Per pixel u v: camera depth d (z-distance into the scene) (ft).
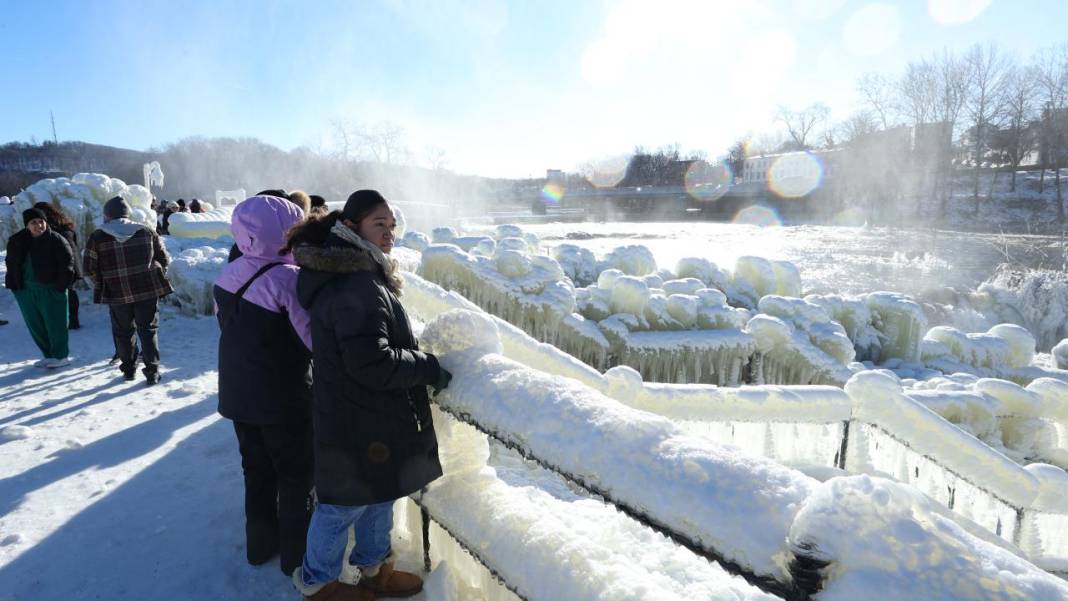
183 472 11.73
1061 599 3.31
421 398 6.81
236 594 8.04
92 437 13.55
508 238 27.58
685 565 8.52
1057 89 172.24
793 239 134.82
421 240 29.35
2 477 11.45
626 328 20.65
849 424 11.99
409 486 6.66
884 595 3.40
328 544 6.82
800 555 3.62
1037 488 10.86
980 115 177.47
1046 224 157.38
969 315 55.06
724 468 4.39
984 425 17.06
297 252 6.57
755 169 302.04
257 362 7.93
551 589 5.76
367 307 6.19
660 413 11.18
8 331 25.53
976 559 3.50
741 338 21.08
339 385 6.36
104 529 9.61
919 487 12.60
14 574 8.45
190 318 27.91
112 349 22.48
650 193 281.95
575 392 5.71
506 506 6.79
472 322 7.02
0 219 49.90
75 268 19.79
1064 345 29.96
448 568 7.44
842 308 27.32
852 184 208.03
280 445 8.15
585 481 5.03
